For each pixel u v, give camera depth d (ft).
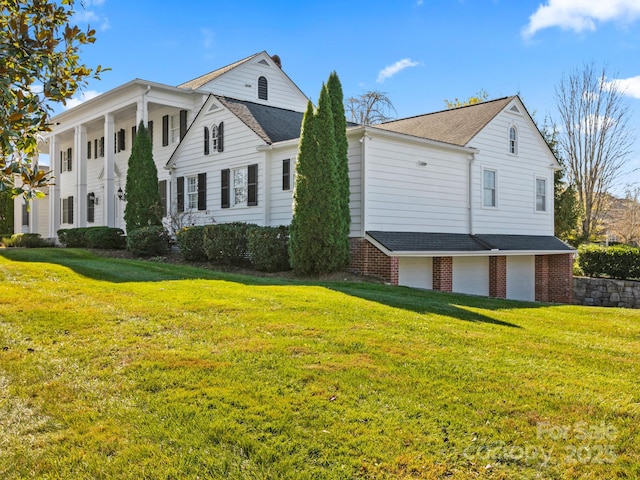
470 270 55.72
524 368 17.83
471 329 23.54
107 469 10.87
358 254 46.42
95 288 28.55
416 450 11.87
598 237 106.93
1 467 10.92
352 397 14.56
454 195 55.21
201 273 37.11
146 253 55.16
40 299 25.05
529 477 10.98
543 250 61.36
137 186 60.18
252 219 54.39
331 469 11.07
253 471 10.92
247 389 14.83
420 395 14.92
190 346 18.66
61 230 72.43
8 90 10.39
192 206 63.10
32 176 10.65
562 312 32.42
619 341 23.58
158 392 14.57
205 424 12.70
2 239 87.45
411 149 50.42
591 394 15.53
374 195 46.83
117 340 19.07
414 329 22.61
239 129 55.77
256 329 21.18
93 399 14.12
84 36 12.54
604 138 96.43
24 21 11.25
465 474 11.01
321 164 43.62
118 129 82.38
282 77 78.89
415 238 49.01
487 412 13.98
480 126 58.59
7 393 14.47
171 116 72.33
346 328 21.99
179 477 10.65
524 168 64.90
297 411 13.56
